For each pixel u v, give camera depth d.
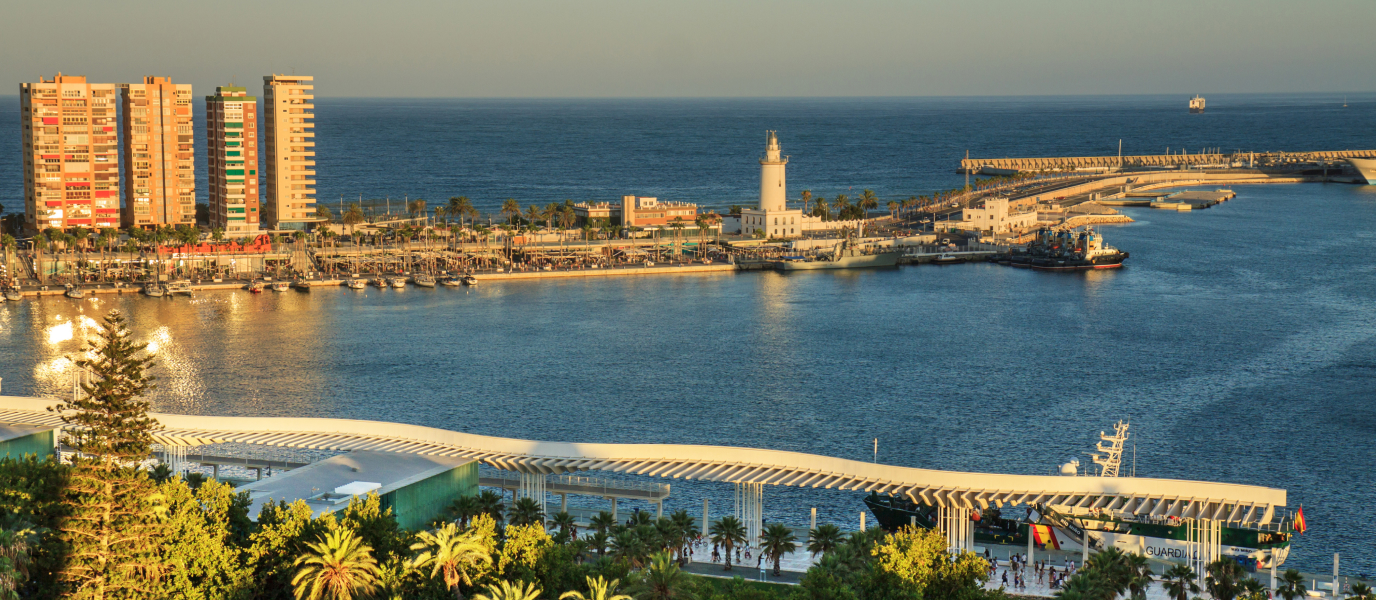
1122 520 150.25
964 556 123.88
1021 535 154.50
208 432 163.25
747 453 153.38
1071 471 153.62
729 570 141.12
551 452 155.00
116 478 118.19
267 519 123.00
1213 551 141.75
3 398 170.88
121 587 116.00
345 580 109.06
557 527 156.50
